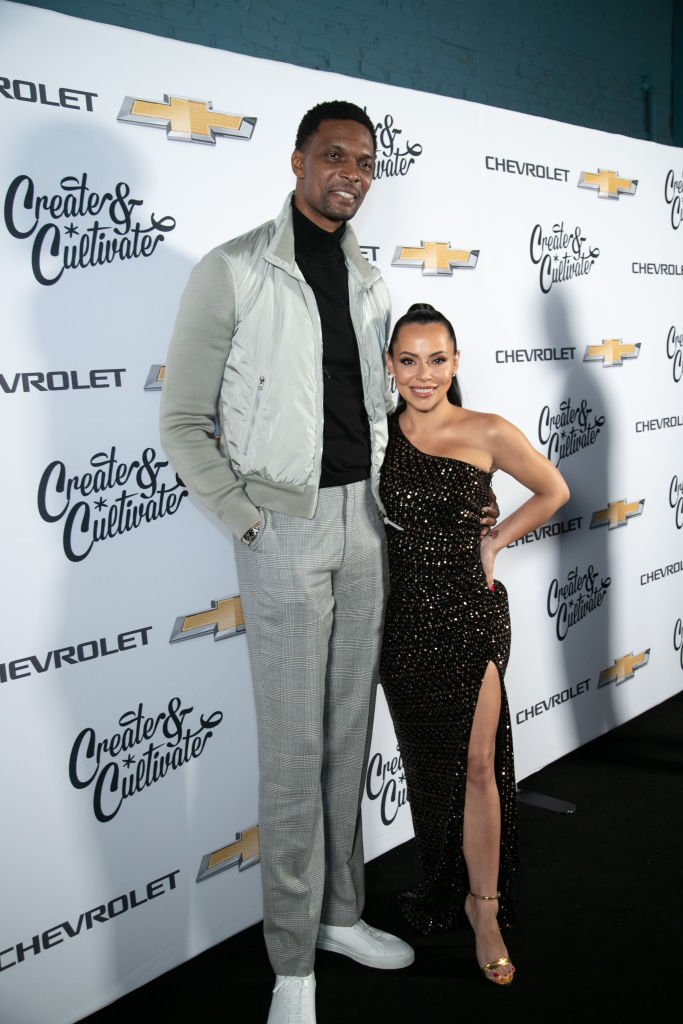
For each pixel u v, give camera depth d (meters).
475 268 2.16
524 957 1.79
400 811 2.21
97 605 1.59
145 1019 1.67
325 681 1.67
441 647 1.66
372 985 1.74
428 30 3.86
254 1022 1.65
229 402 1.49
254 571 1.52
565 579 2.54
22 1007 1.57
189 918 1.79
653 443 2.79
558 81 4.46
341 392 1.53
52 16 1.41
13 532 1.47
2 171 1.39
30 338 1.45
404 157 1.97
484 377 2.23
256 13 3.33
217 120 1.64
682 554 2.98
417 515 1.63
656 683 2.95
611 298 2.57
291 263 1.45
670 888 2.01
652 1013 1.62
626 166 2.55
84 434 1.53
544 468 1.70
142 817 1.70
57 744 1.56
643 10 4.85
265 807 1.60
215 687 1.78
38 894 1.57
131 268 1.56
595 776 2.57
